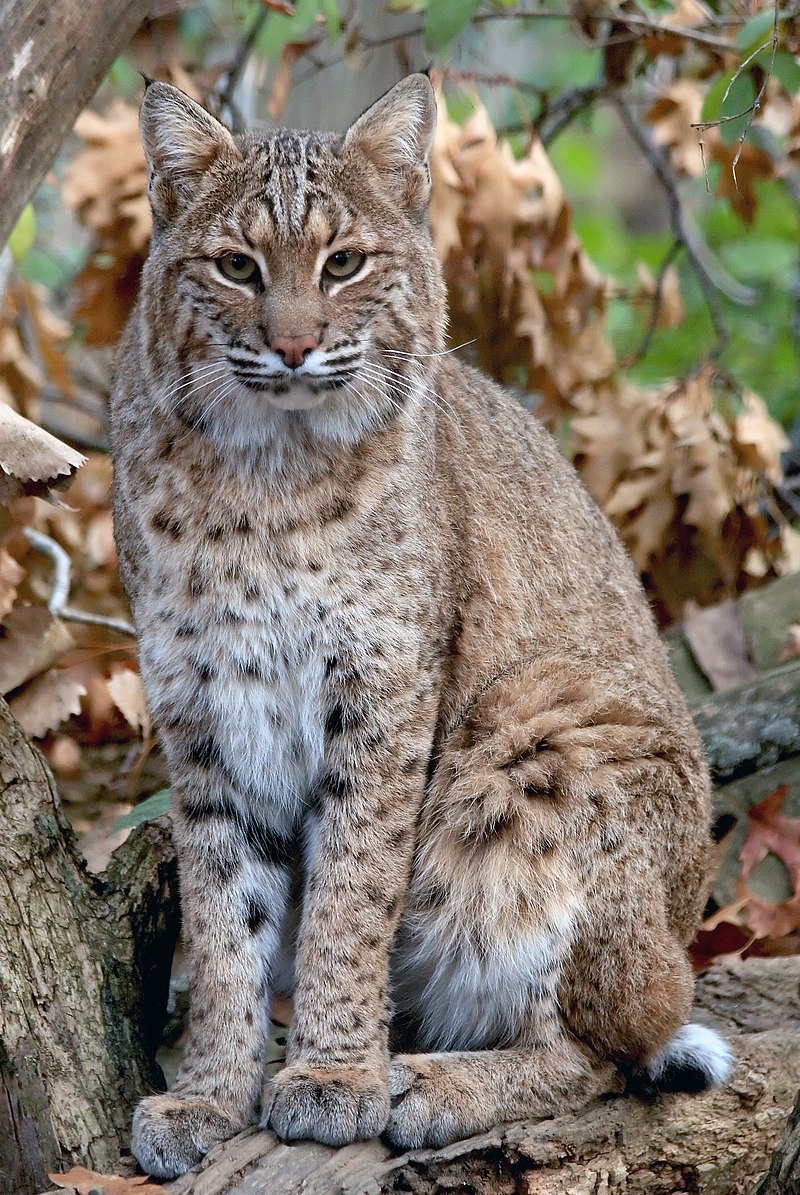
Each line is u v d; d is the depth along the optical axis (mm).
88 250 14234
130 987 7523
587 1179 7164
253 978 7598
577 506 8844
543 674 8102
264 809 7812
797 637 11516
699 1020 8516
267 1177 6801
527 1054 7598
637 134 13641
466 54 14945
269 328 7164
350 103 13789
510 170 11852
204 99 12492
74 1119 6898
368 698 7453
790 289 16328
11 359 11797
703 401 12352
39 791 7598
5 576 9156
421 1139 7188
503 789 7750
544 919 7613
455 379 8594
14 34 6570
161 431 7516
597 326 12555
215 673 7496
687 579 12516
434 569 7652
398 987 8219
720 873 10320
